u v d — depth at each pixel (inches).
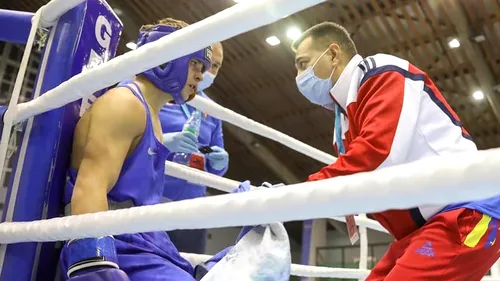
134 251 38.5
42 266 39.8
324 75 55.4
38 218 39.8
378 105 43.0
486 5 209.0
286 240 35.6
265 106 328.5
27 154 41.4
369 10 228.1
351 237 50.3
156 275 37.1
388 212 45.9
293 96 306.7
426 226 42.4
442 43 233.6
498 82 253.0
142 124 40.6
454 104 276.7
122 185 39.5
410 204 18.2
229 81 312.5
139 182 40.3
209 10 245.9
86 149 38.1
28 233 34.9
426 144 43.3
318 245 419.5
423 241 41.3
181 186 73.0
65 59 43.4
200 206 24.5
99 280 32.5
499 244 42.0
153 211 26.6
